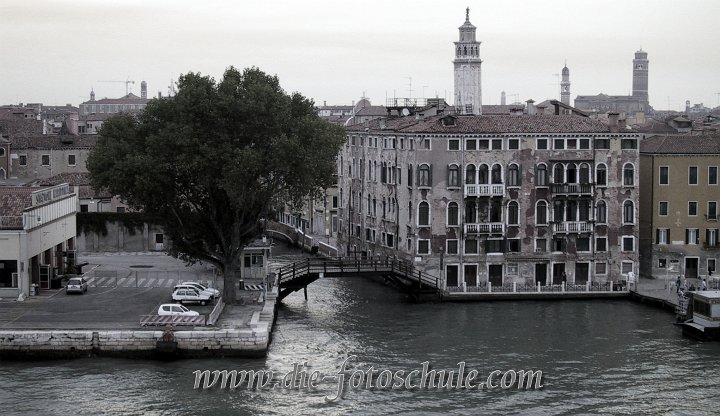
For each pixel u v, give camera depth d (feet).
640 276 331.77
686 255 326.24
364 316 277.64
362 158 368.27
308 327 261.65
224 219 278.05
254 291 293.43
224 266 272.72
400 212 323.57
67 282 295.89
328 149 276.62
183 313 241.96
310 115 286.05
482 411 191.31
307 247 428.97
